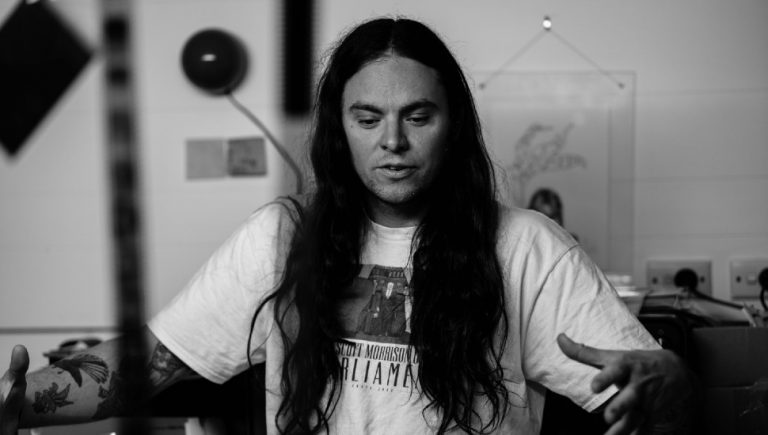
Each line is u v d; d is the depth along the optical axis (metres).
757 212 1.96
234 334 1.22
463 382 1.13
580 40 1.97
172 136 2.03
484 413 1.15
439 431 1.12
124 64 0.53
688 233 1.97
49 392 1.12
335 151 1.18
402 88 1.06
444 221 1.17
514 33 1.98
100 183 2.05
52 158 2.06
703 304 1.71
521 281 1.17
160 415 1.48
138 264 0.57
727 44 1.95
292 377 1.17
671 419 1.08
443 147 1.11
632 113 1.96
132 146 0.54
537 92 1.98
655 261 1.97
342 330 1.16
